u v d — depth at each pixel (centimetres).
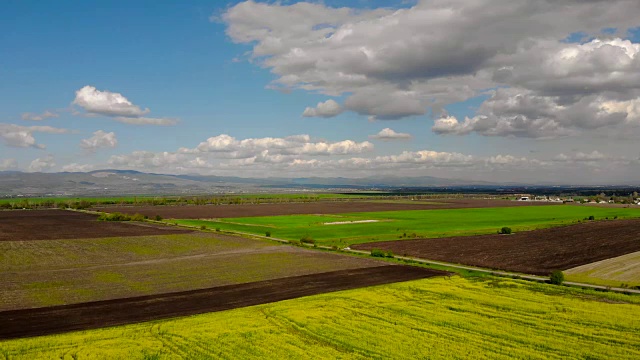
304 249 9044
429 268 7138
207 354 3462
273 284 5988
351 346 3653
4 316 4484
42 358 3356
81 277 6378
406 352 3522
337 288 5769
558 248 9044
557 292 5500
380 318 4416
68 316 4491
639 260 7619
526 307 4800
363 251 8894
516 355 3453
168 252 8688
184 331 3975
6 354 3434
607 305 4872
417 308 4775
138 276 6462
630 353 3494
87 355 3422
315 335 3912
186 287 5803
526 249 8969
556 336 3878
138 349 3547
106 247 9238
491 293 5447
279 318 4397
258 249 9056
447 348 3603
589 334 3922
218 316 4456
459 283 6012
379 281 6181
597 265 7288
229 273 6688
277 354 3472
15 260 7769
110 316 4494
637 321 4291
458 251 8788
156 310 4728
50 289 5650
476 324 4219
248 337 3847
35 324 4225
